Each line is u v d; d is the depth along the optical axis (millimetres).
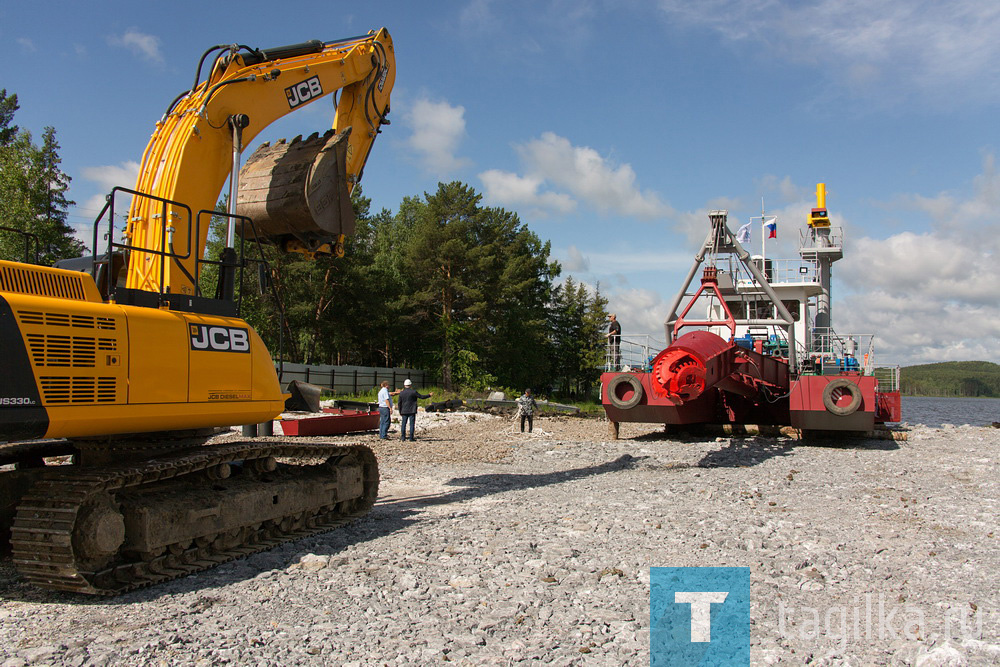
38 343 5137
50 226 34344
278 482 7129
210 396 6398
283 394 7281
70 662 4008
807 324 19094
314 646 4238
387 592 5297
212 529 6184
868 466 12219
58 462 10133
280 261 39781
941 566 5977
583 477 11297
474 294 45062
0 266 5180
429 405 27875
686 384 11758
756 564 5988
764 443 15672
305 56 8906
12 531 5172
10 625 4633
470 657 4113
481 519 7914
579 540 6836
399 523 7852
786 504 8797
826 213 21578
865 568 5926
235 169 7441
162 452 6539
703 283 14039
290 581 5605
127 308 5859
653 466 12445
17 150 36125
